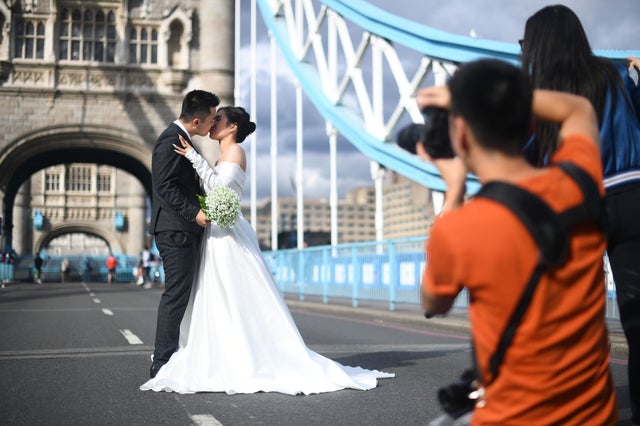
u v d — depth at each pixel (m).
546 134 2.74
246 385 4.21
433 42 16.19
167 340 4.57
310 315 11.72
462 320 9.32
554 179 1.52
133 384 4.58
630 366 2.75
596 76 2.82
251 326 4.33
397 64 18.55
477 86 1.52
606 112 2.82
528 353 1.46
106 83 30.12
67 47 30.20
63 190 70.06
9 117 29.44
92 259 51.88
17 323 9.45
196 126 4.63
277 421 3.48
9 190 31.64
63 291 22.88
